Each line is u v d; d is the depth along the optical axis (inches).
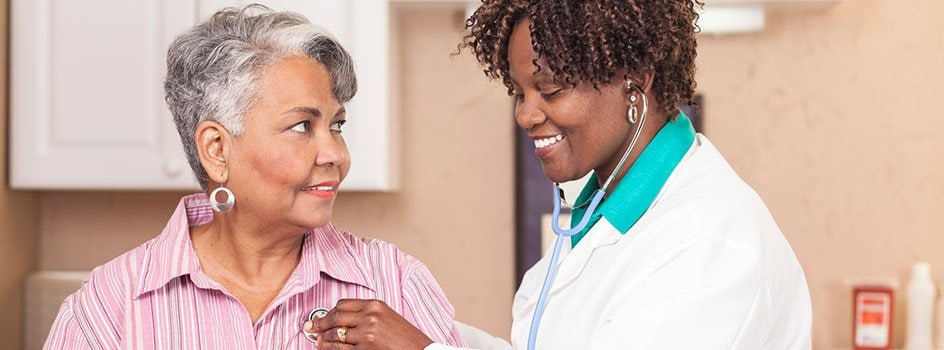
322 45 51.9
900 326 105.8
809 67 105.0
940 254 105.3
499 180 107.5
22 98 99.8
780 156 105.5
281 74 50.9
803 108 105.3
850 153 105.5
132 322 52.7
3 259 103.3
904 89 105.0
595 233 53.4
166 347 52.5
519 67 49.8
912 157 105.3
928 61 104.8
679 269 48.2
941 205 105.3
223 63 50.9
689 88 52.7
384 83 96.1
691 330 47.0
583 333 51.5
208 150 52.2
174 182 98.3
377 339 50.5
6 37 102.8
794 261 52.4
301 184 51.9
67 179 99.4
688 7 51.8
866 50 104.9
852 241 106.0
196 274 53.3
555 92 49.4
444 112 107.4
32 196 109.7
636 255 50.6
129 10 98.5
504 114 107.1
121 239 110.9
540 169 105.9
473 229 107.9
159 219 110.7
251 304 54.9
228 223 54.5
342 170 53.7
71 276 108.3
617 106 50.0
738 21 101.0
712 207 49.8
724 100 105.5
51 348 52.9
